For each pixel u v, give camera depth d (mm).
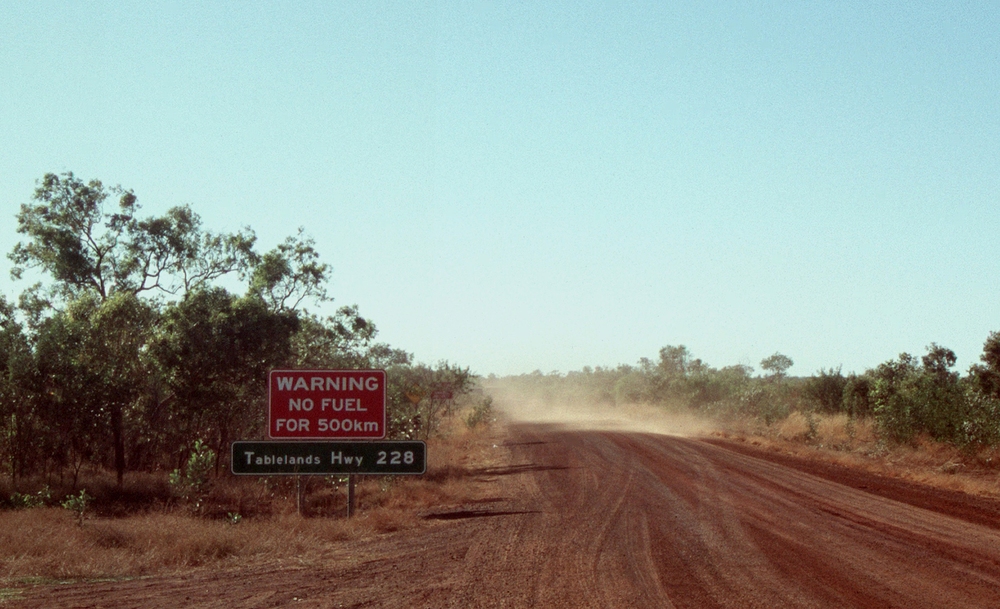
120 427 26125
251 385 27172
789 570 11055
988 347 35281
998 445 25766
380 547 13875
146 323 28000
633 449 32844
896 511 16578
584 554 12438
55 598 9672
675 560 11867
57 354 24562
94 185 35406
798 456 29688
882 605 9164
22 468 24391
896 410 29703
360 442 18422
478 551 12992
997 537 13641
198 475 19875
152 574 11461
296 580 10883
